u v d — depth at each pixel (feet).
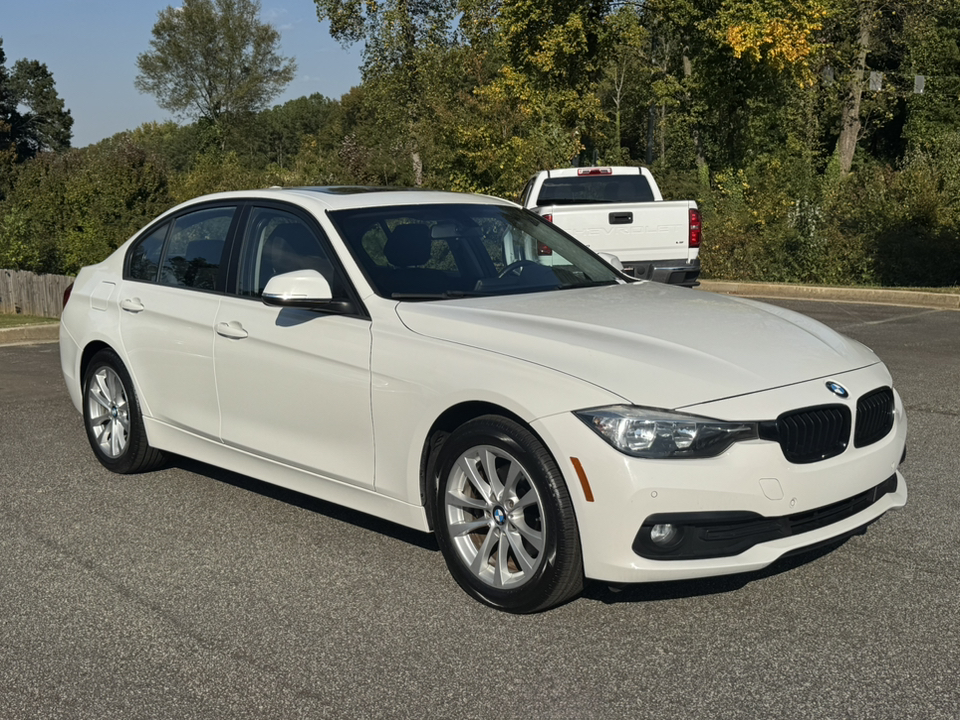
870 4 123.65
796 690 10.68
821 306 46.57
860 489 12.70
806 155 104.99
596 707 10.47
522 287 16.02
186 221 18.80
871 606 12.79
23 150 372.79
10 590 14.16
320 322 15.17
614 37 106.01
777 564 14.25
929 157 73.77
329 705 10.70
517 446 12.46
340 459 15.02
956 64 131.85
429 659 11.69
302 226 16.40
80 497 18.58
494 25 108.88
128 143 74.95
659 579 11.76
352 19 134.31
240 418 16.69
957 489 17.72
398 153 85.92
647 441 11.60
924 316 41.78
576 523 12.11
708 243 61.41
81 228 75.31
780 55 96.68
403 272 15.47
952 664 11.17
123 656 12.01
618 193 45.65
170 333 17.88
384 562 14.88
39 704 10.89
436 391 13.35
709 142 120.37
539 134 81.00
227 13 255.50
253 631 12.62
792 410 12.04
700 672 11.16
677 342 13.01
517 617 12.82
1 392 29.66
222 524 16.83
